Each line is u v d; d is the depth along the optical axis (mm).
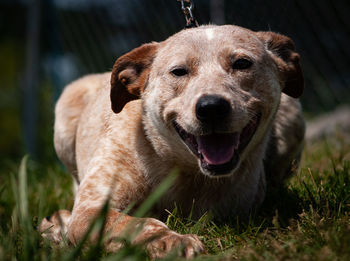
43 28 10344
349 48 10617
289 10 9023
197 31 4293
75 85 6262
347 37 10602
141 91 4531
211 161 3787
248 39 4234
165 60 4250
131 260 2752
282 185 5043
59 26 10477
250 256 3039
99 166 4402
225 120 3688
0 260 2957
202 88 3820
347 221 3627
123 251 2889
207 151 3824
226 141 3852
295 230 3553
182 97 4039
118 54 10844
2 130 18484
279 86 4406
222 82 3863
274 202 4816
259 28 7512
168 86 4148
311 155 6766
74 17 10750
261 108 4117
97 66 10789
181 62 4090
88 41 10781
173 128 4141
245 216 4551
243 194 4547
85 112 5547
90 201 4203
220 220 4316
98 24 10859
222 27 4324
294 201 4500
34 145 10234
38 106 10312
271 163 5789
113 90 4570
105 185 4273
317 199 4383
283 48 4652
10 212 5180
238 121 3736
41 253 3135
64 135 5902
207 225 4121
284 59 4656
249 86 4031
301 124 5871
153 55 4531
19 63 17891
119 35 10781
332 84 10742
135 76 4566
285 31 9781
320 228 3424
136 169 4348
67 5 10688
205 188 4387
